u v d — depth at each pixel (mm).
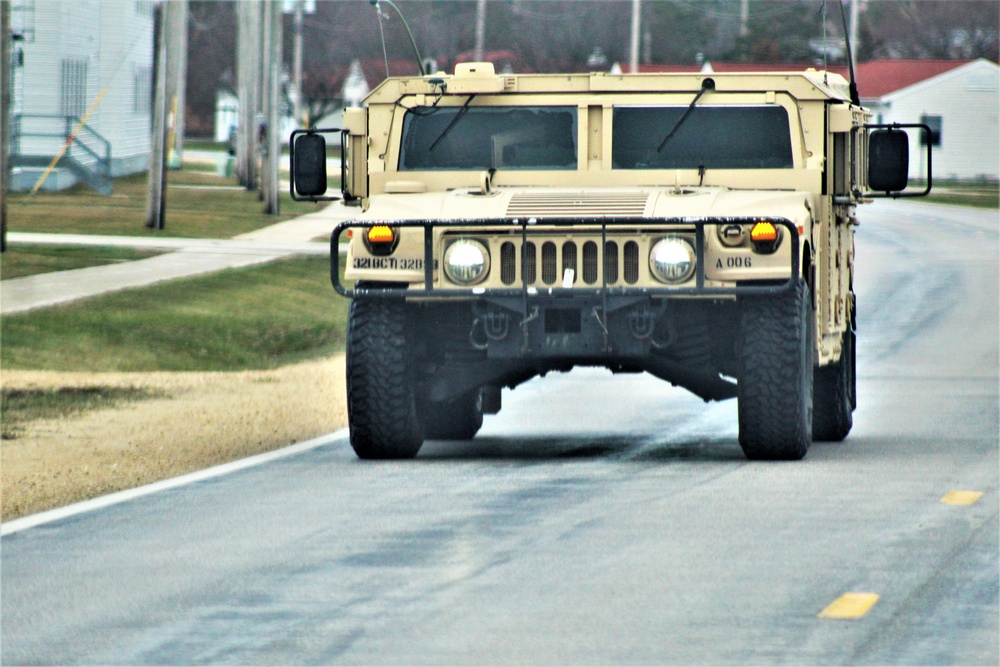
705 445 50938
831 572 32250
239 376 74562
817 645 27078
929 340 89000
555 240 44125
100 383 70688
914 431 54406
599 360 44719
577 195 45375
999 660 26219
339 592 30953
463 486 42562
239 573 32688
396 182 48438
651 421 57938
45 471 47469
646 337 43688
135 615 29469
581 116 48406
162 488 42969
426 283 44250
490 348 44344
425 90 48938
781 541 35219
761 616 28938
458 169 48719
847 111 48219
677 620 28688
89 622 29016
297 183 48469
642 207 44469
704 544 34906
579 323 43906
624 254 43938
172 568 33219
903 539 35406
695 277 43594
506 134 48719
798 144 47844
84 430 56750
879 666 25891
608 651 26781
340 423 57781
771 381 44438
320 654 26797
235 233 159875
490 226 44344
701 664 26047
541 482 43125
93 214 173625
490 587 31219
